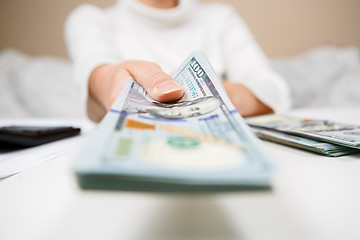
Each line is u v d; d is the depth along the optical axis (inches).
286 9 68.3
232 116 8.7
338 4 68.9
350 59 53.1
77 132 18.8
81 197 7.5
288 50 70.2
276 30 69.1
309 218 6.2
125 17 35.6
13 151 14.2
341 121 21.1
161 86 10.7
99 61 24.0
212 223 6.0
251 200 6.9
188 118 8.8
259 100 25.8
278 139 13.2
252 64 33.8
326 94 49.9
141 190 4.8
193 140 6.9
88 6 35.3
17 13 60.0
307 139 12.5
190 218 6.3
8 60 50.5
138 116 8.8
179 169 4.8
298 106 49.0
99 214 6.6
